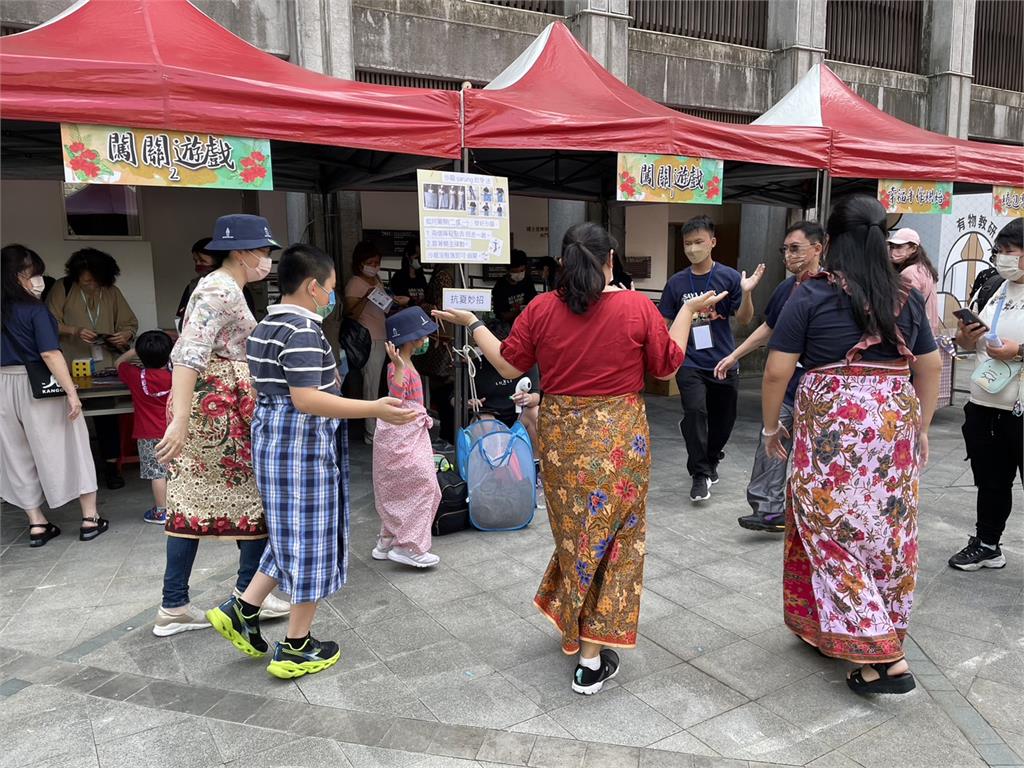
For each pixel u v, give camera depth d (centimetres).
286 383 252
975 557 364
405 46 714
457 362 459
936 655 287
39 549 404
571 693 262
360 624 314
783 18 941
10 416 394
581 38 786
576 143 443
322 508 261
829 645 250
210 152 355
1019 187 642
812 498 251
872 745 234
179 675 276
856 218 241
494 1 785
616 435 247
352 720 247
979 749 232
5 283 379
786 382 257
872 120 614
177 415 254
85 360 531
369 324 591
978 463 355
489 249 423
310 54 654
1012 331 330
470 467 416
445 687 266
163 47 371
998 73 1218
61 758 229
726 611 325
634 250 948
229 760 228
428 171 398
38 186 607
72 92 322
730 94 928
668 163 477
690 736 238
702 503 472
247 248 271
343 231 736
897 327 239
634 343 245
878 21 1070
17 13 561
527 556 387
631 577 257
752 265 997
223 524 286
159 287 702
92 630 312
